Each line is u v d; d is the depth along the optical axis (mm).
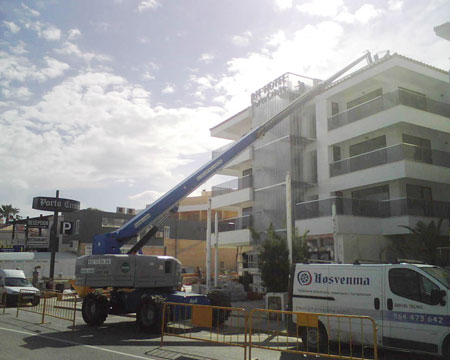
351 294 9227
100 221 42812
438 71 22766
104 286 12742
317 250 21281
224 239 28891
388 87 22984
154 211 13945
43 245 43875
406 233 19859
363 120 22516
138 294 13398
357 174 22453
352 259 19922
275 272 15102
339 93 24531
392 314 8539
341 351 9492
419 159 21859
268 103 27875
